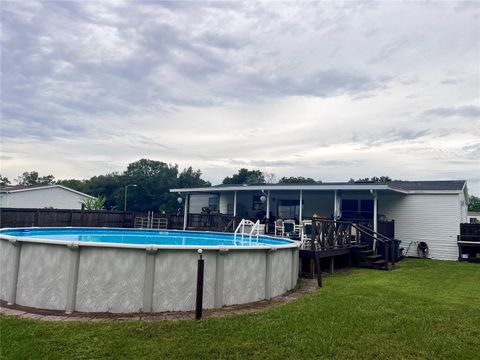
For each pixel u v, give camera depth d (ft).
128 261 18.35
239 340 14.84
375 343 15.07
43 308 18.65
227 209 76.13
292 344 14.65
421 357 13.92
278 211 67.97
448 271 38.19
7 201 94.94
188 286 18.97
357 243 41.83
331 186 50.47
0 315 17.47
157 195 182.60
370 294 23.79
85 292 18.20
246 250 21.02
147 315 17.87
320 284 27.07
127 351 13.47
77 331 15.24
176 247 18.65
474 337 16.07
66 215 59.62
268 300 21.97
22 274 19.45
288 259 25.22
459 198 53.62
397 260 48.49
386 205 58.39
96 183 185.16
